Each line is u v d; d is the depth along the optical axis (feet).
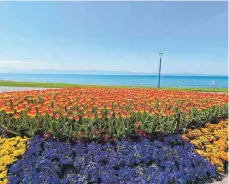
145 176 20.33
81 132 25.36
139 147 23.77
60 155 22.26
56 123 25.67
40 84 123.75
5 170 20.61
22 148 23.13
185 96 42.88
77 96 38.32
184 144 26.37
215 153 24.94
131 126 27.61
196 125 31.73
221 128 31.60
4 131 26.68
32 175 19.74
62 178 20.80
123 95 40.27
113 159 21.91
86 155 22.45
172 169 21.94
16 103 33.55
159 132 27.17
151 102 35.76
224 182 21.85
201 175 21.61
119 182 19.72
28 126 26.43
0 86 111.04
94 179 19.79
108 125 27.20
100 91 48.21
